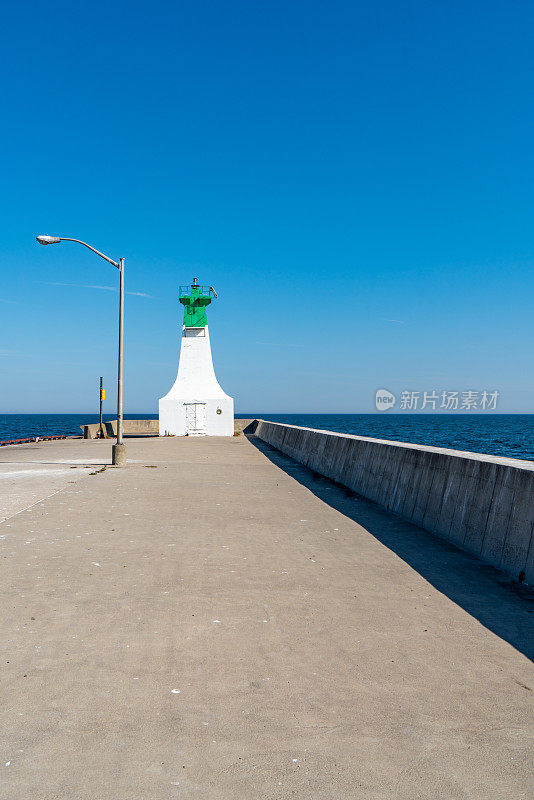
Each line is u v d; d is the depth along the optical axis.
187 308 47.28
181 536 9.98
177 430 46.62
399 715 4.17
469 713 4.22
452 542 9.80
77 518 11.44
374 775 3.46
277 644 5.43
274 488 16.44
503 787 3.37
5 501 13.35
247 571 7.89
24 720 4.02
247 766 3.53
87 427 49.50
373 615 6.28
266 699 4.37
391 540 10.03
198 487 16.16
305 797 3.26
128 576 7.55
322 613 6.31
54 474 18.84
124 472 19.58
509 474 8.55
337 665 5.00
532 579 7.42
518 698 4.46
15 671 4.78
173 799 3.22
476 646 5.47
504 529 8.34
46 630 5.68
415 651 5.33
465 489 9.84
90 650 5.22
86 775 3.42
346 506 13.63
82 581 7.31
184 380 47.09
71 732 3.88
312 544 9.59
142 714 4.12
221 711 4.18
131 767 3.51
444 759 3.64
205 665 4.95
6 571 7.71
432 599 6.87
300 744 3.78
